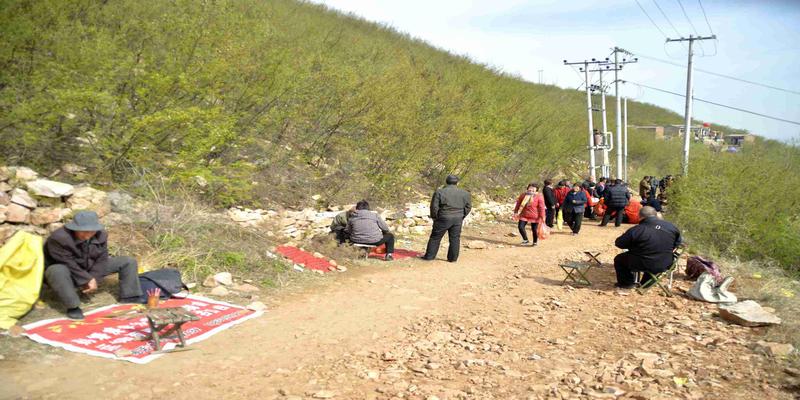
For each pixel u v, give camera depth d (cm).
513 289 841
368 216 1032
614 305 743
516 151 1994
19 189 663
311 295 752
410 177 1390
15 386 405
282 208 1074
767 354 522
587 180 2078
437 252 1139
